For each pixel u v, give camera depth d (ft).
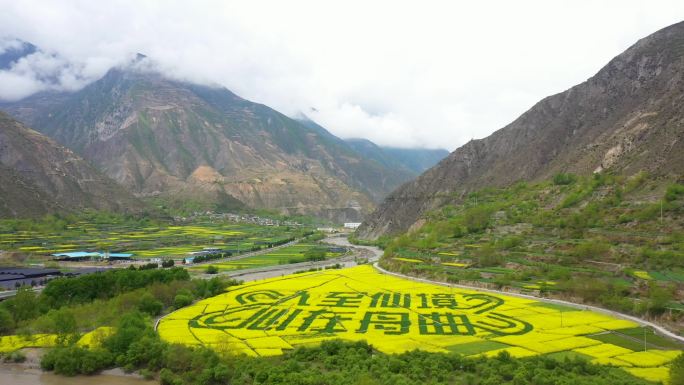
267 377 284.41
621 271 494.59
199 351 328.70
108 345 348.18
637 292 444.55
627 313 422.41
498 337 357.61
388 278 638.53
